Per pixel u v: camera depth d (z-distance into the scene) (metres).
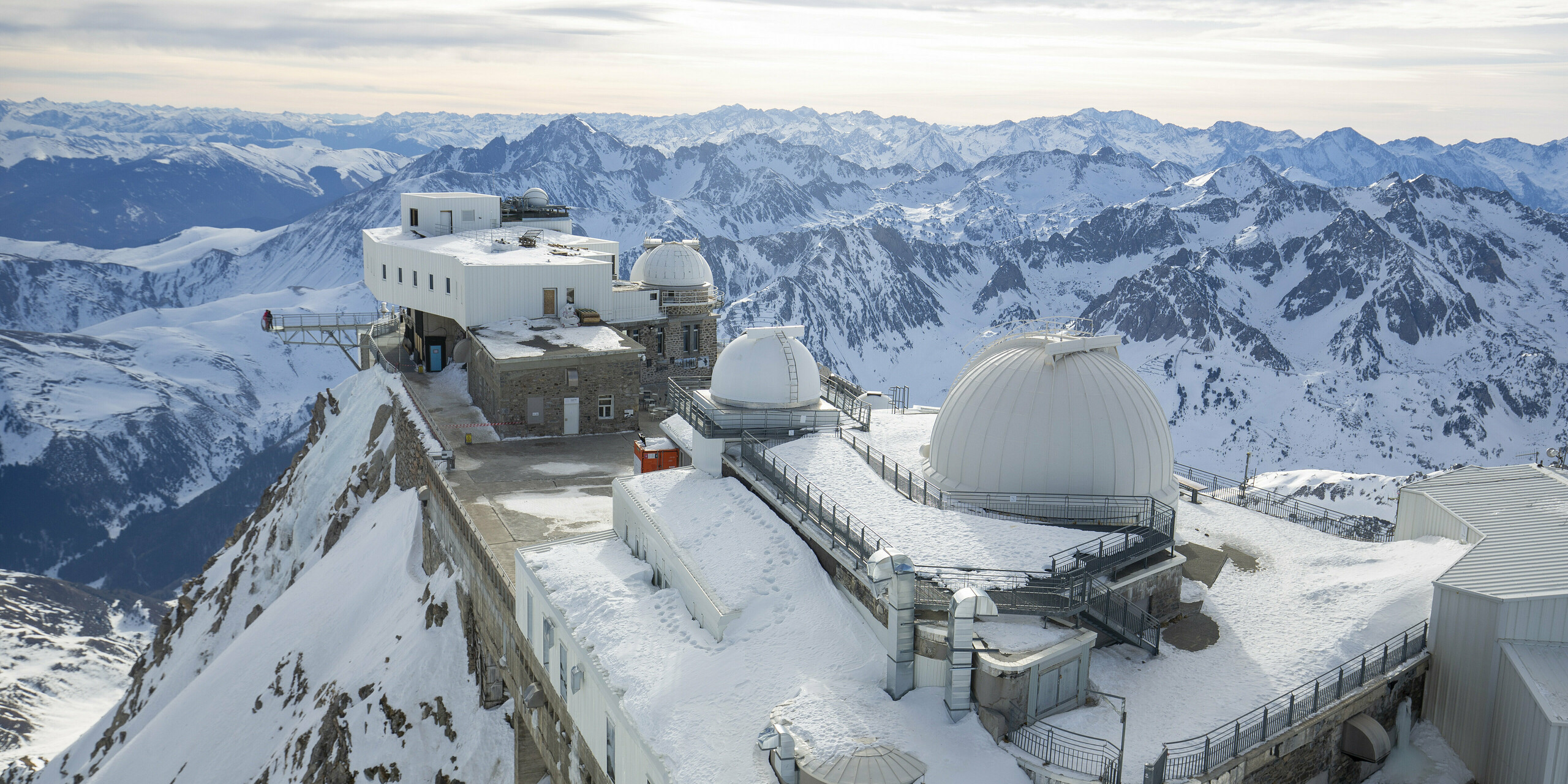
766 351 44.31
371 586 63.09
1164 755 25.89
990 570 32.06
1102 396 36.44
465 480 59.16
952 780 26.03
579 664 35.28
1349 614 36.38
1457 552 38.12
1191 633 35.62
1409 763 33.34
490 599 47.59
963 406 38.25
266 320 99.38
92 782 63.59
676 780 27.03
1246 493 53.47
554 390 68.62
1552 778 29.64
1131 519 35.97
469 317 75.44
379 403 85.69
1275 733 29.03
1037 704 28.86
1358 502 100.81
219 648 82.31
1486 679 32.38
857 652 31.33
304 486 89.50
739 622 33.28
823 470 39.59
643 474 45.12
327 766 49.56
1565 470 42.19
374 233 97.31
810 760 25.67
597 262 79.44
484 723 47.66
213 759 58.50
